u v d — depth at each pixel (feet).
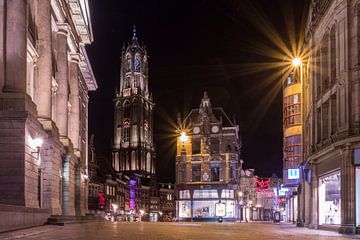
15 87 90.84
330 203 107.04
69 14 150.00
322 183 115.85
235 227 128.67
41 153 109.29
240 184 344.69
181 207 307.37
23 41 93.09
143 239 58.59
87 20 172.65
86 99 222.89
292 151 183.11
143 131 621.72
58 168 122.11
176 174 312.50
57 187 120.57
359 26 94.22
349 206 91.40
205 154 306.55
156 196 540.11
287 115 189.06
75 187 170.50
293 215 199.31
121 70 647.97
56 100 139.74
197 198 305.32
